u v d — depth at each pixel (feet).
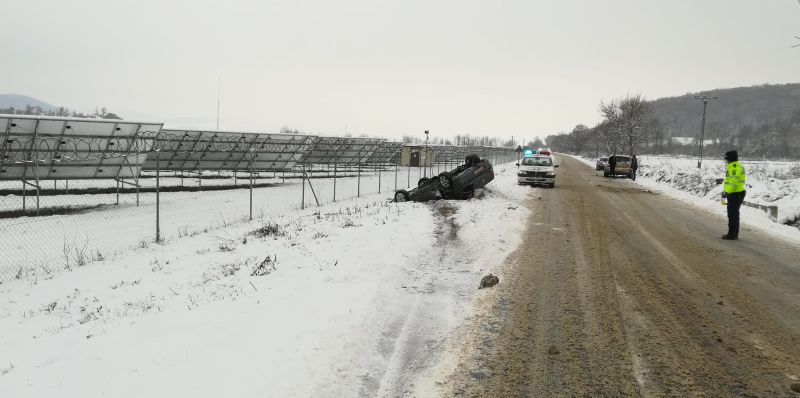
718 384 14.14
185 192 88.38
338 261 27.09
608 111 217.56
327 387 13.57
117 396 12.93
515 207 52.49
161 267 34.71
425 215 43.78
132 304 25.84
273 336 16.51
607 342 17.22
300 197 82.17
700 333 18.06
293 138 100.68
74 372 15.25
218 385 13.21
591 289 23.63
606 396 13.52
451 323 19.17
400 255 28.81
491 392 13.83
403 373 15.01
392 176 134.82
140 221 56.90
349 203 71.67
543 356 16.15
